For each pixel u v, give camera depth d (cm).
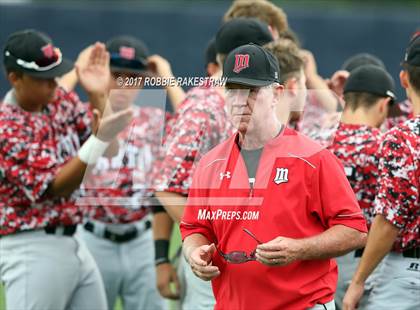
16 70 1396
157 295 1755
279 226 1075
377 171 1383
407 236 1262
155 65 1742
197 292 1345
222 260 1120
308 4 7044
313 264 1090
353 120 1412
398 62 4988
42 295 1432
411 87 1268
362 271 1260
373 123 1419
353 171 1389
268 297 1087
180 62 4869
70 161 1370
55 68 1410
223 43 1355
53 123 1462
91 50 1533
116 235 1719
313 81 1550
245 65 1082
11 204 1423
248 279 1090
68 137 1495
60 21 4753
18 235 1438
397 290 1295
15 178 1400
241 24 1352
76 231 1511
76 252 1478
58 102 1484
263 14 1591
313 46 5000
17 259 1431
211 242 1153
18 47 1391
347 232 1071
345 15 4991
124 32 4844
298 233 1077
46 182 1400
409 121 1234
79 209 1472
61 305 1459
